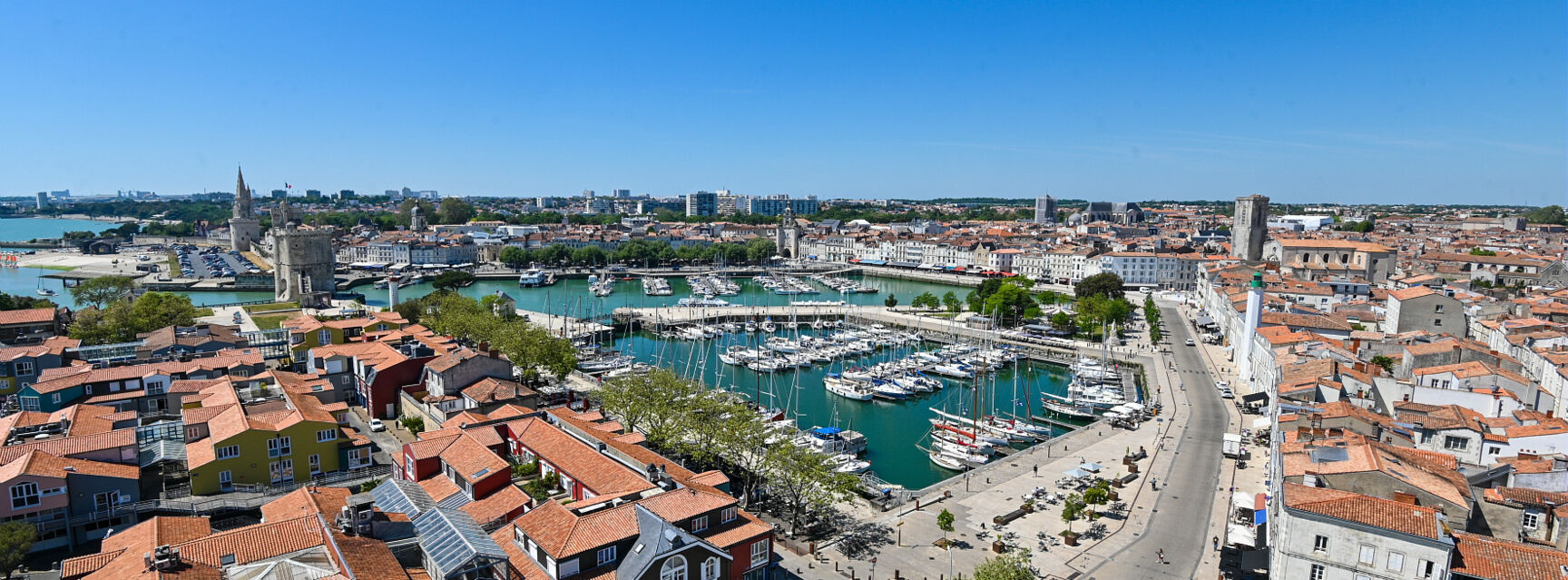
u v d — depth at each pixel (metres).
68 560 66.88
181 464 106.25
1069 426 166.75
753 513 107.75
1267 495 101.44
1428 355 139.75
